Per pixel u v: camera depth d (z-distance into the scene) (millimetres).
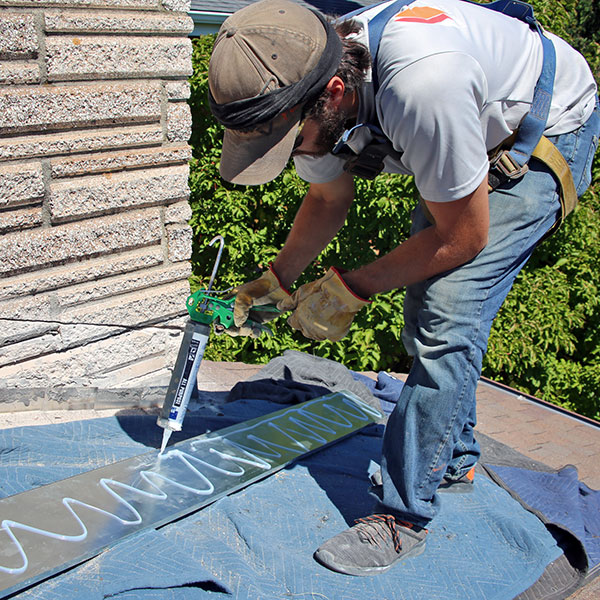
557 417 3783
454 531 2316
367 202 4672
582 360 6070
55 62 2459
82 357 2799
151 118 2760
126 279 2838
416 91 1690
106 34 2562
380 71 1788
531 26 2123
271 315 2449
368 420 3072
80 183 2611
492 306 2070
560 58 2145
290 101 1730
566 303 5641
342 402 3209
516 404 3930
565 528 2322
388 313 4730
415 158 1793
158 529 2059
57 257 2615
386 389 3645
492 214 2059
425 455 2043
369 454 2803
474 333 2004
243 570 1900
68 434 2584
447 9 1892
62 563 1793
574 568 2268
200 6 7000
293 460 2582
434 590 2008
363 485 2533
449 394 2000
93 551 1861
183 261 3029
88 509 2061
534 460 3094
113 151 2682
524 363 5270
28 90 2416
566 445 3404
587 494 2785
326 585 1940
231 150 1849
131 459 2395
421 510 2051
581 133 2197
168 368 3094
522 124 1992
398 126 1761
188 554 1922
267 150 1787
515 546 2271
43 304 2621
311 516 2287
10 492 2141
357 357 4879
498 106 1885
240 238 4941
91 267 2719
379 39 1811
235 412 3047
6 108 2371
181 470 2375
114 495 2156
